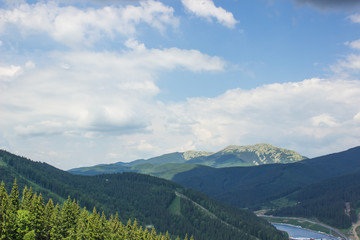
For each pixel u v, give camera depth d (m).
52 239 163.50
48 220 168.00
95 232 174.00
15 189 167.88
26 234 144.50
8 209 151.00
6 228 143.38
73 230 169.62
